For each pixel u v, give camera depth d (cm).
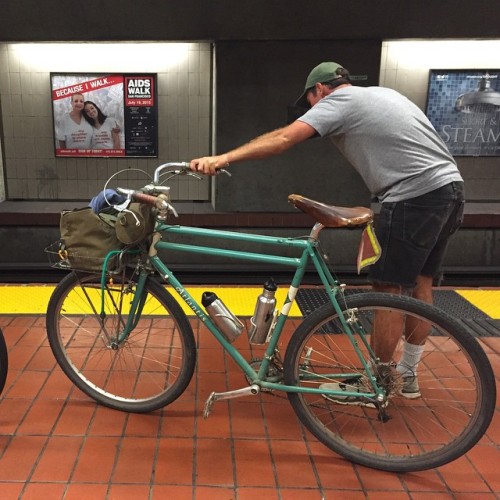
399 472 239
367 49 479
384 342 260
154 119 552
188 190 573
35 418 272
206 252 252
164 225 256
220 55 480
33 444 251
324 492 226
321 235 516
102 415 276
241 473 236
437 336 310
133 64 539
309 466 242
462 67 542
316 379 254
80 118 549
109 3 445
